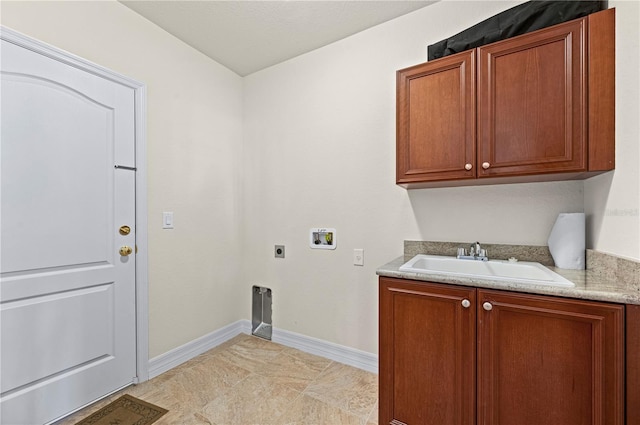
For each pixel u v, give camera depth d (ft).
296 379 6.33
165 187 6.79
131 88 6.13
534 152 4.32
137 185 6.19
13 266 4.58
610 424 3.27
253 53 7.77
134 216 6.16
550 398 3.58
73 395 5.20
